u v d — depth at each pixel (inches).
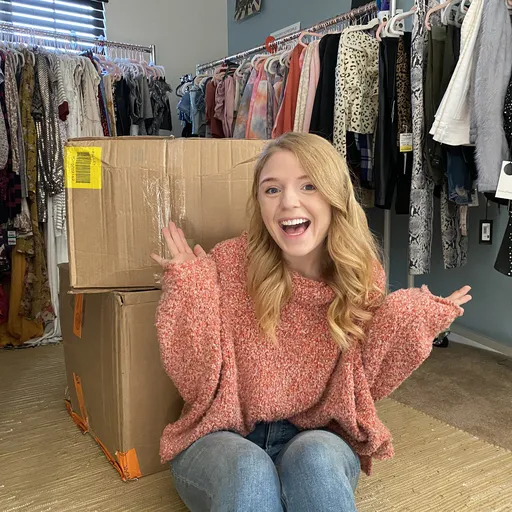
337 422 41.2
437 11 72.4
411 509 44.3
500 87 58.6
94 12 129.3
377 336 38.0
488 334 91.7
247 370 39.4
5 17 118.7
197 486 35.4
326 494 31.0
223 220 47.3
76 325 57.5
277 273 39.2
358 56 75.3
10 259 93.4
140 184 44.8
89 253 44.6
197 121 115.2
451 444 56.4
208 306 37.6
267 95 92.3
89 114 97.2
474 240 92.0
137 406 48.0
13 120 87.4
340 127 75.6
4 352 92.0
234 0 146.1
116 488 47.6
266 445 42.3
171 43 141.3
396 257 107.2
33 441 57.1
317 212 37.5
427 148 70.6
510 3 59.3
